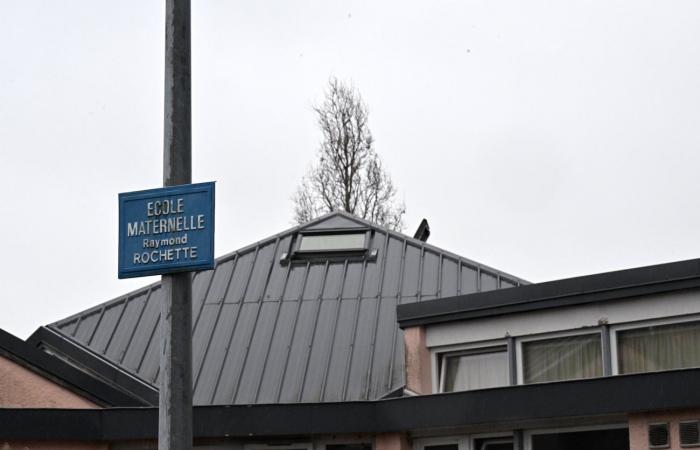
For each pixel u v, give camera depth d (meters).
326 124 42.72
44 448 16.86
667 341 15.69
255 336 20.14
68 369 18.28
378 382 18.67
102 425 17.11
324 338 19.83
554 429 15.66
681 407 13.92
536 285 16.80
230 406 16.98
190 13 11.05
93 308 21.69
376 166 42.31
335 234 22.59
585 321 16.33
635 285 15.79
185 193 10.78
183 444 10.32
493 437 16.31
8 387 18.06
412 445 17.00
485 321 17.41
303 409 16.89
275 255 22.27
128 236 10.86
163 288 10.73
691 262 15.33
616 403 14.35
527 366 16.92
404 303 19.66
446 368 17.91
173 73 10.91
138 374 19.89
